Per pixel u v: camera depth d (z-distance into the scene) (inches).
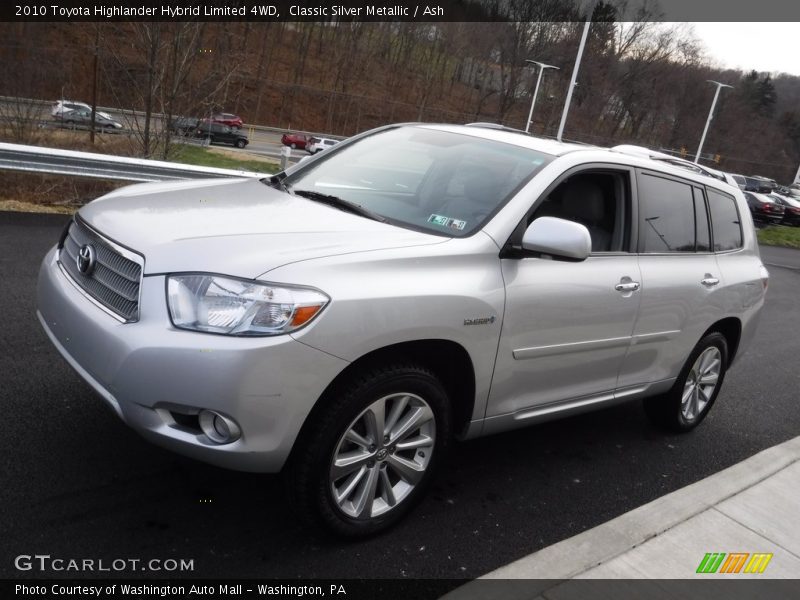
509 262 134.6
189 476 135.9
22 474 126.6
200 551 115.6
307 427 112.4
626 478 171.2
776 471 179.2
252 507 129.6
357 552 122.5
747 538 143.9
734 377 280.5
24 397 154.5
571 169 151.6
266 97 2898.6
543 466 169.6
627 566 127.0
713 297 187.8
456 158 156.7
